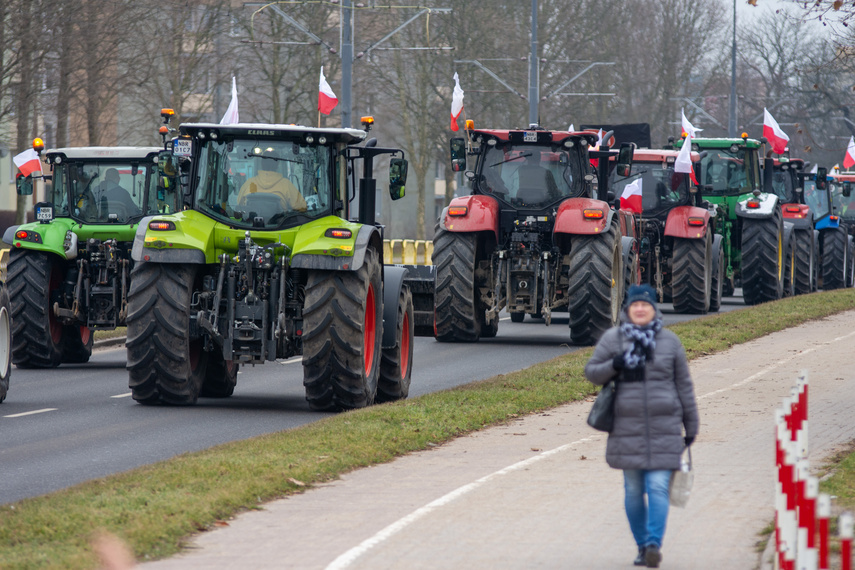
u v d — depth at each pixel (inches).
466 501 1040.2
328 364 1577.3
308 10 5369.1
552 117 6250.0
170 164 1654.8
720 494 1064.2
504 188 2500.0
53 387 1876.2
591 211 2378.2
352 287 1585.9
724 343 2368.4
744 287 3353.8
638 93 7746.1
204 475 1103.0
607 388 840.9
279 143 1659.7
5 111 4180.6
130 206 2150.6
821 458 1229.7
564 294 2524.6
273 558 850.8
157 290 1617.9
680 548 882.1
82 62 4288.9
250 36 5241.1
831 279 4207.7
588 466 1203.2
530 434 1416.1
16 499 1070.4
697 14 7687.0
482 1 6048.2
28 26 4020.7
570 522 960.9
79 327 2193.7
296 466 1160.2
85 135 5344.5
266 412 1620.3
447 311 2506.2
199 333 1632.6
